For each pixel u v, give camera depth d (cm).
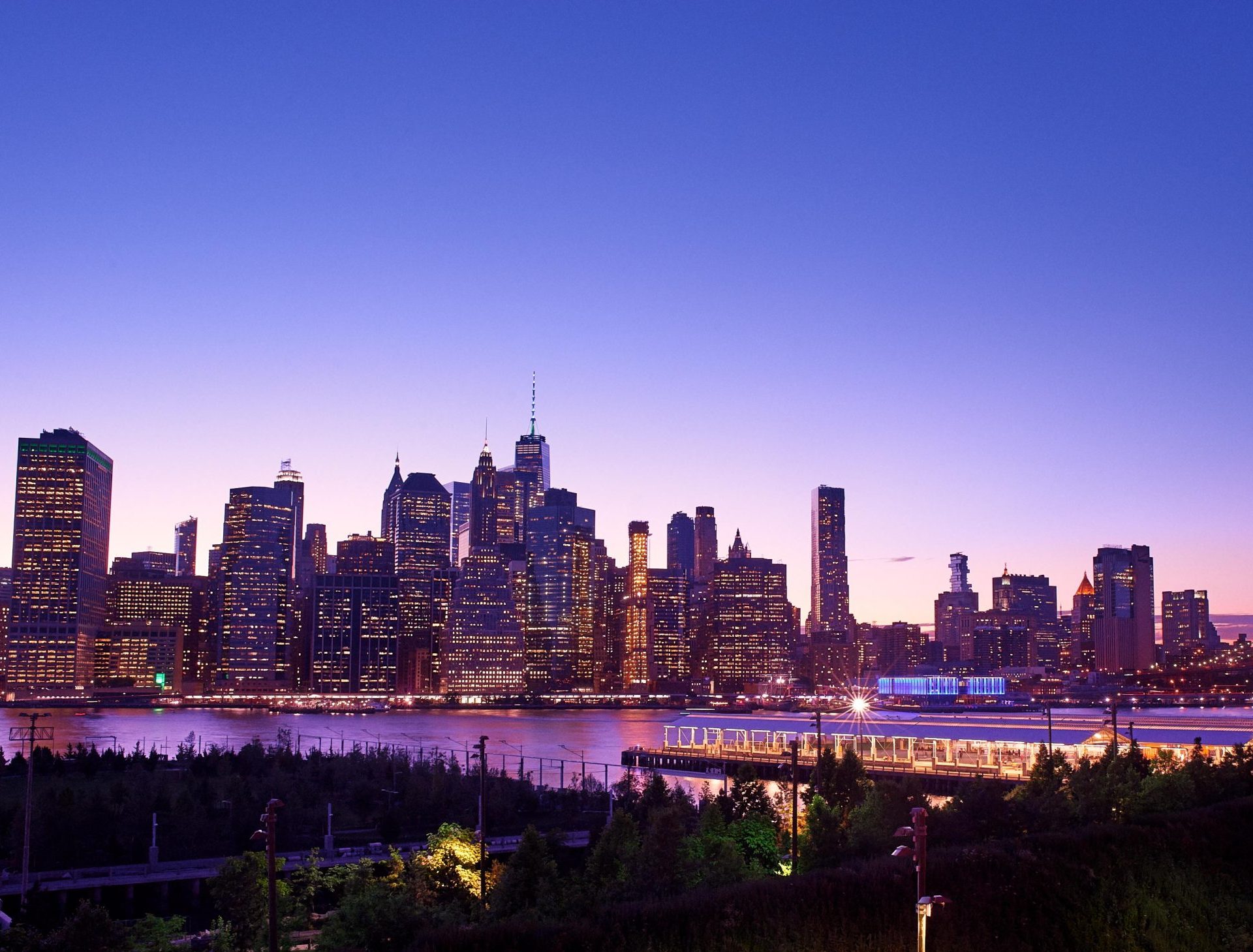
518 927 6619
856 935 6662
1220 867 8381
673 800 15725
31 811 16262
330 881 10694
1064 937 7150
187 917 13175
